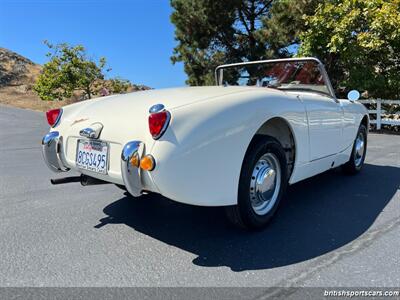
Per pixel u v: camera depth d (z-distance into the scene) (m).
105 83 25.08
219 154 2.64
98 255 2.74
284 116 3.13
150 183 2.58
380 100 11.65
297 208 3.71
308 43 12.61
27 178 5.22
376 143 8.38
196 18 18.19
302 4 14.96
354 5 11.48
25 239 3.03
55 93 23.52
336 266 2.53
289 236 3.04
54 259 2.68
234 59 19.08
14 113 20.98
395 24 10.79
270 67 4.48
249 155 2.85
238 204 2.89
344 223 3.31
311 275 2.42
